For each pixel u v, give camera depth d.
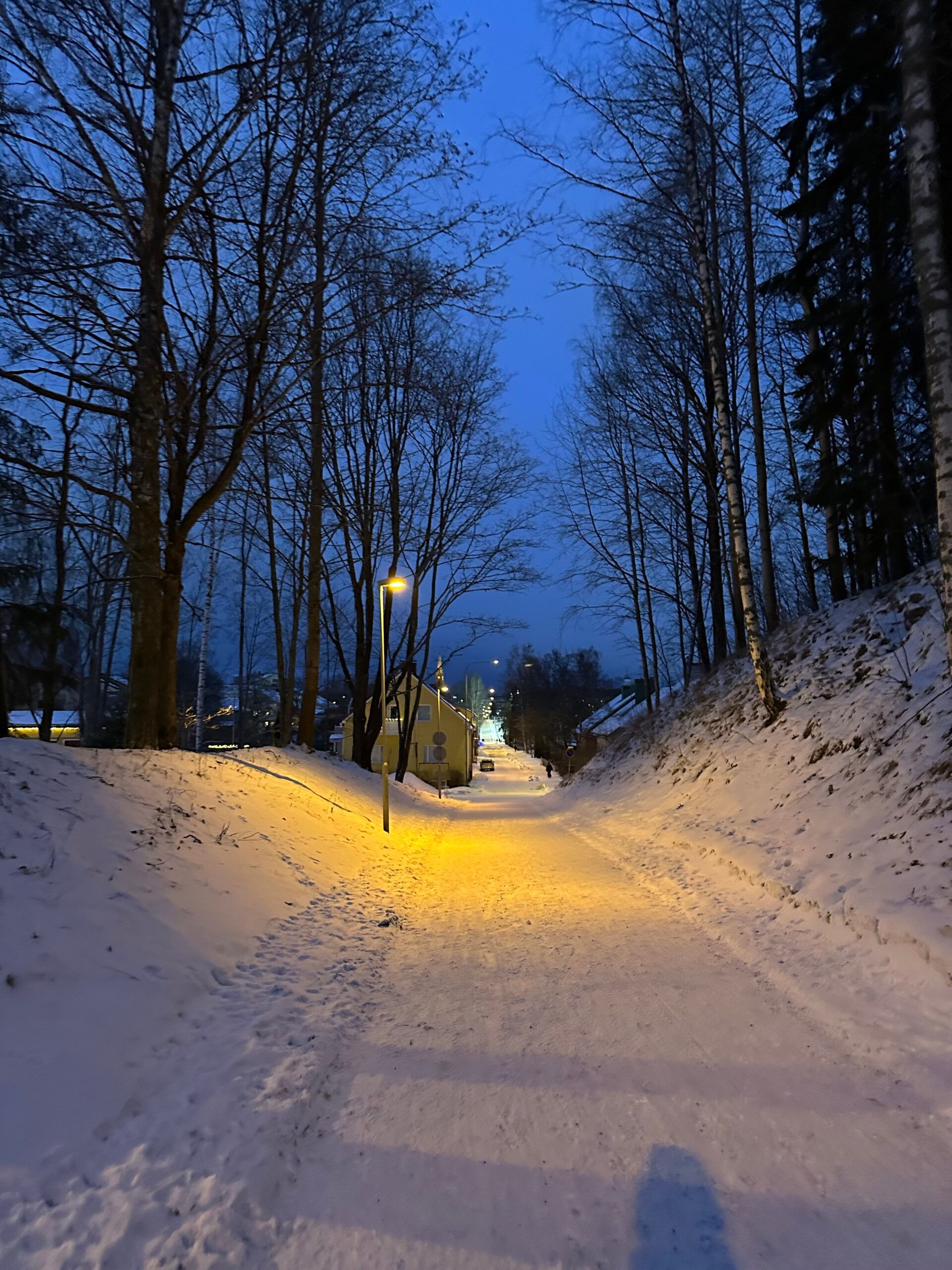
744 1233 2.81
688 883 9.24
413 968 6.25
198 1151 3.32
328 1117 3.74
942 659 9.73
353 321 10.98
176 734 10.97
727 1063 4.23
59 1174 3.07
